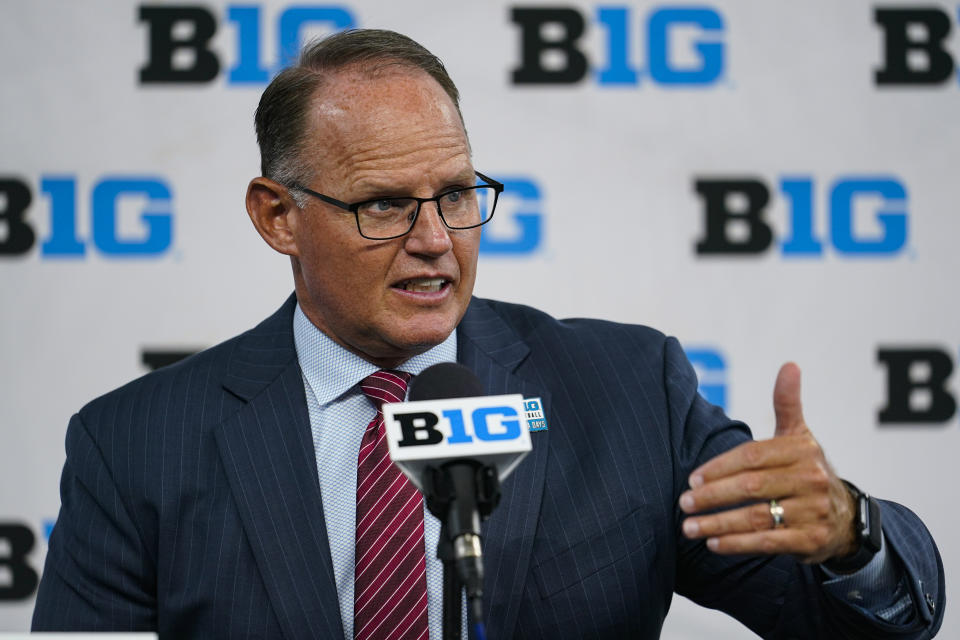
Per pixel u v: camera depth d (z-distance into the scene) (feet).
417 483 15.30
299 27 36.76
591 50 36.96
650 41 37.01
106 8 36.52
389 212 19.98
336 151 20.08
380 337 20.47
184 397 21.93
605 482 21.08
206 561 20.30
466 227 20.29
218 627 19.95
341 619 19.89
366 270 20.04
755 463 16.85
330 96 20.36
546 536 20.59
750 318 36.81
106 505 21.01
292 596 19.88
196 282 36.60
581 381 22.34
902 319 36.70
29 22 36.40
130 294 36.45
